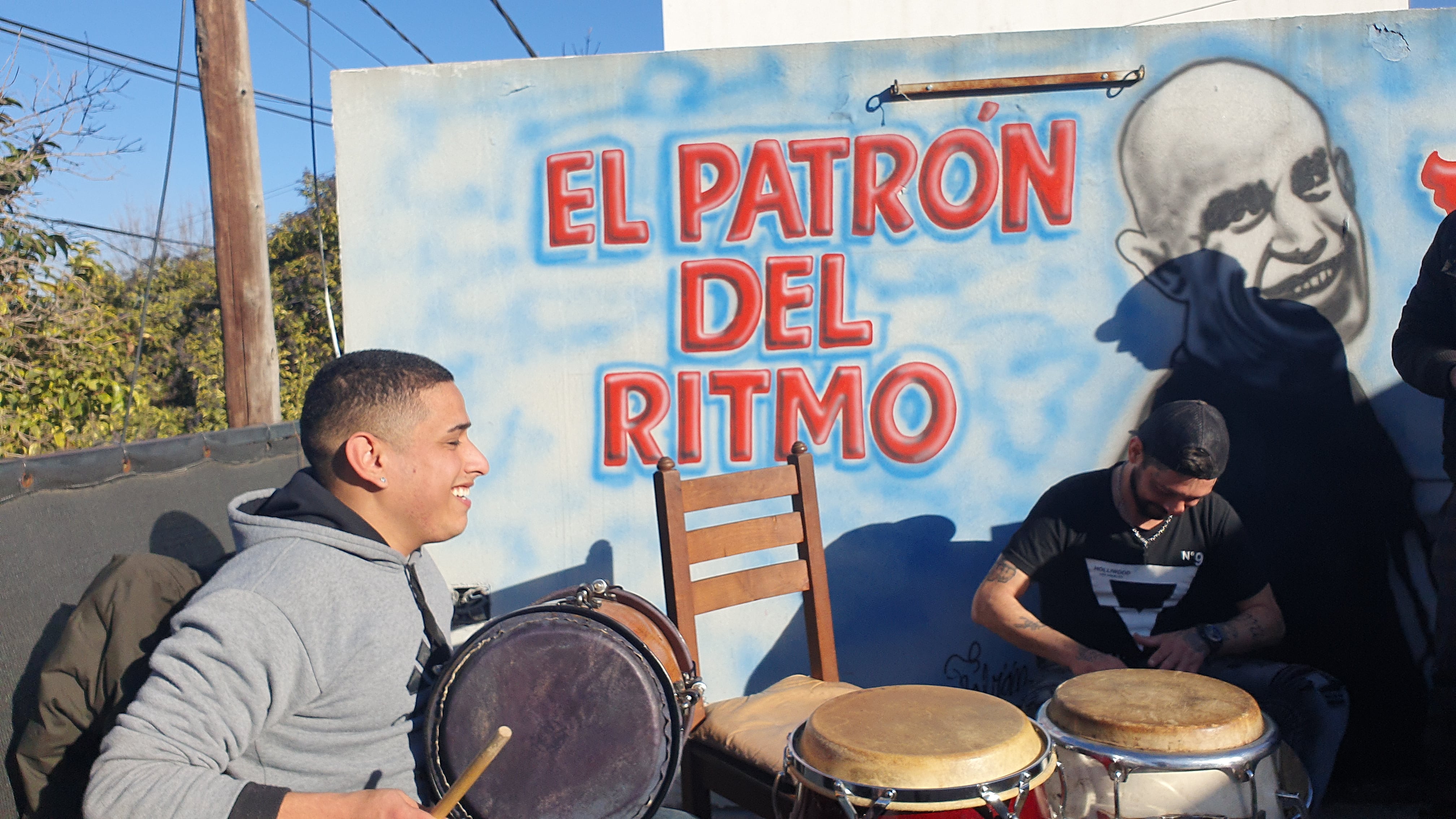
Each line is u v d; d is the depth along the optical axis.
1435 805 2.54
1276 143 3.11
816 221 3.22
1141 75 3.12
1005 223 3.19
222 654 1.42
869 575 3.25
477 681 1.68
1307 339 3.10
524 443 3.30
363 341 3.31
